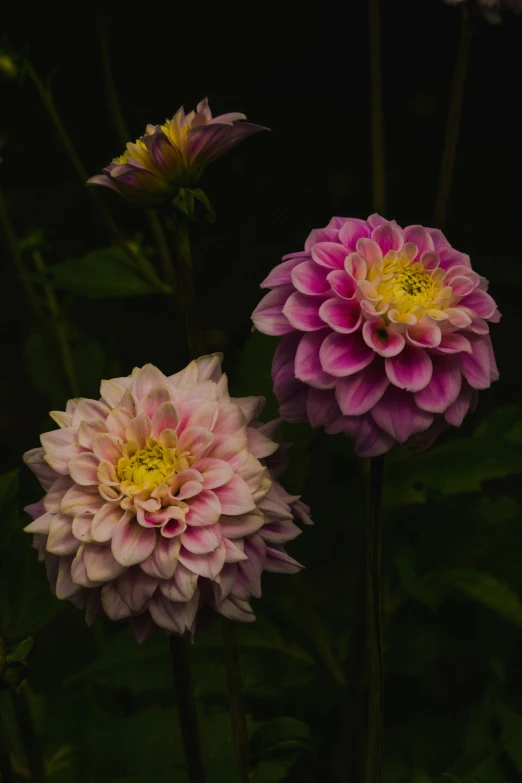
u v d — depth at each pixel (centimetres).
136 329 187
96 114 240
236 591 73
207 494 72
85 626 133
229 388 100
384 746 105
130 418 74
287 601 107
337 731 105
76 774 99
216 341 183
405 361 74
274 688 102
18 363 185
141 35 262
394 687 109
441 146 239
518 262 202
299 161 233
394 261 76
